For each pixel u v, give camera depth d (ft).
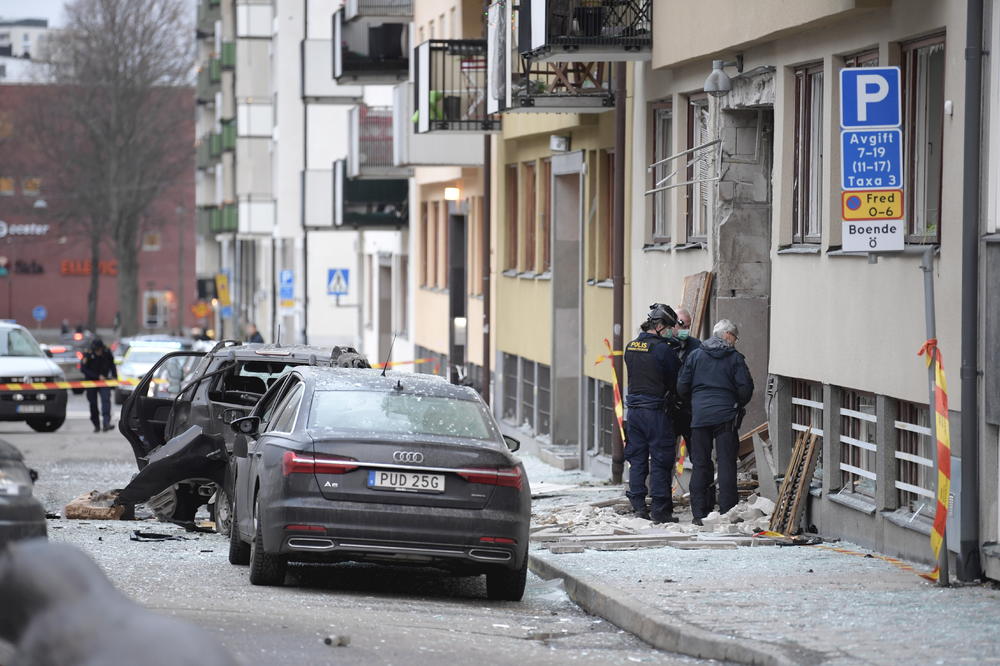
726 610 73.72
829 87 105.60
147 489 116.26
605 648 69.82
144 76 652.89
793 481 107.14
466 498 81.46
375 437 81.87
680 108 140.46
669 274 141.69
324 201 370.53
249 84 524.93
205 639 28.84
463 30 237.86
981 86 83.15
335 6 452.76
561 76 160.86
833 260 104.01
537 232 199.41
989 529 82.53
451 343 266.57
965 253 83.30
